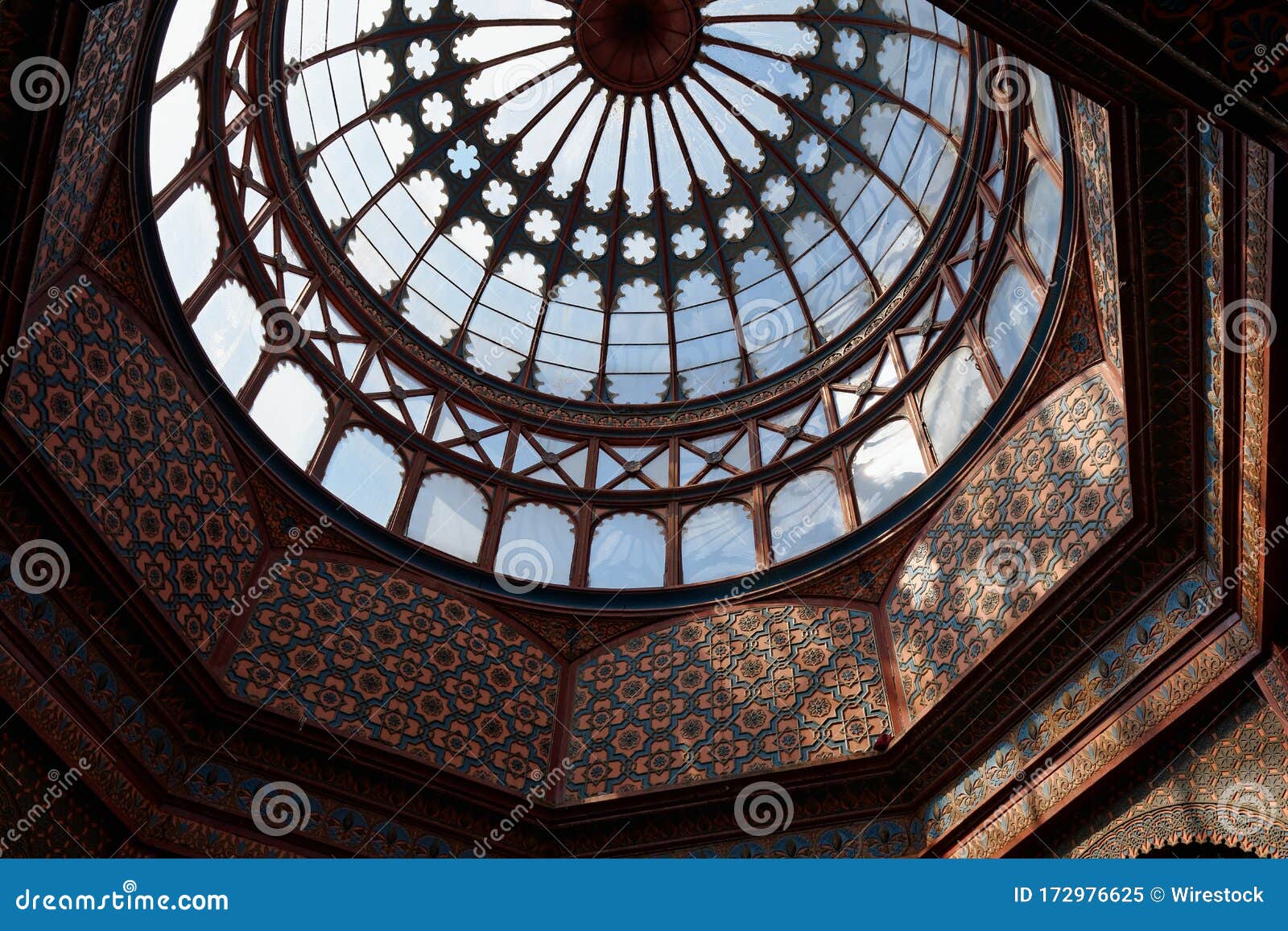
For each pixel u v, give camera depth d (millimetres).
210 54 7184
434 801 6801
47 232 5496
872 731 6930
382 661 7309
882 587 7699
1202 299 4949
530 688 7789
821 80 10305
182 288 7094
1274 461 4711
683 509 9180
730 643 7836
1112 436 6363
